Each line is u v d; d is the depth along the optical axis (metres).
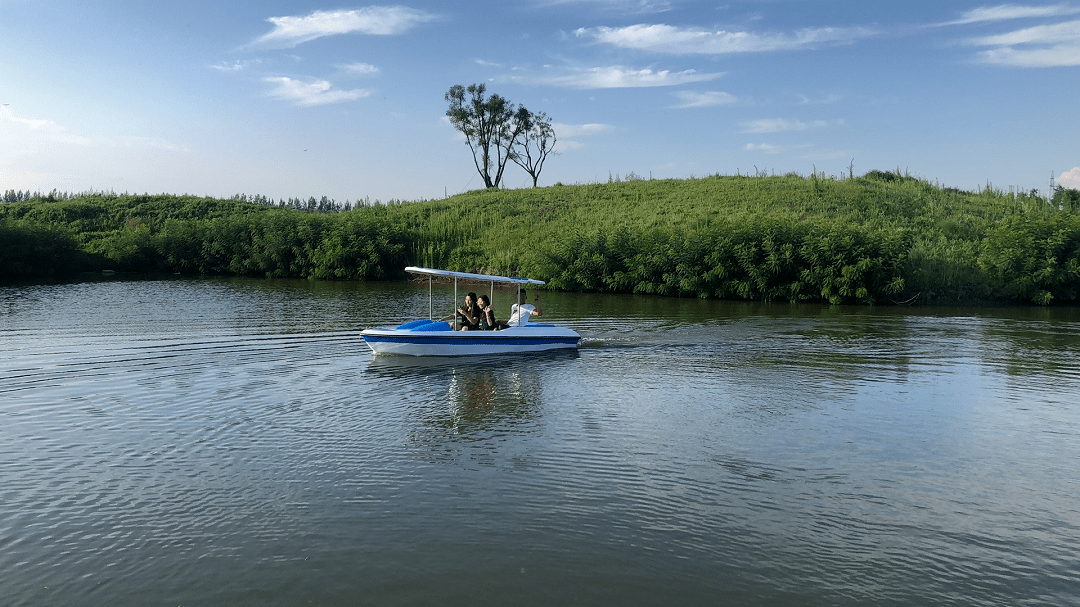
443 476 8.41
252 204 72.44
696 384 13.37
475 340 16.22
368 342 15.86
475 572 6.18
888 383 13.45
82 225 61.84
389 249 45.25
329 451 9.32
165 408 11.38
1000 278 29.58
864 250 29.70
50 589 5.91
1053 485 8.23
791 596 5.82
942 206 41.69
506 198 58.72
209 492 7.91
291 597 5.78
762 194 46.16
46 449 9.34
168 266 52.72
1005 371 14.55
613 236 35.81
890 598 5.80
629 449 9.43
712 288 32.22
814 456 9.18
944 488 8.12
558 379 13.80
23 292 33.56
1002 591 5.92
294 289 36.56
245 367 14.69
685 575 6.15
